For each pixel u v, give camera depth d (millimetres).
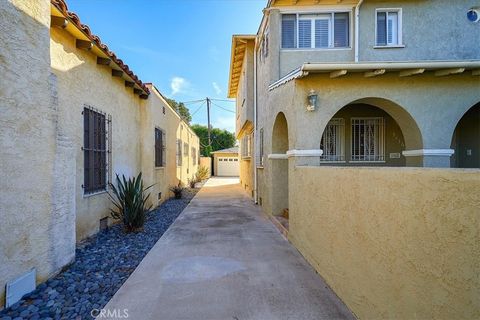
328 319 3082
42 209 3711
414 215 2150
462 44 8859
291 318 3100
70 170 4422
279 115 7777
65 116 5121
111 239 6125
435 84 6555
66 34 5137
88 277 4113
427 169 2084
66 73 5156
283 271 4406
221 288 3803
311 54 8836
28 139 3445
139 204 6812
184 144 17594
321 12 8852
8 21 3150
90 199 6062
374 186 2736
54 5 4195
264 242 5996
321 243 4211
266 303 3412
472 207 1659
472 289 1652
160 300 3467
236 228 7262
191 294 3629
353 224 3184
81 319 3045
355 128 9055
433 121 6555
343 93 6305
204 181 24188
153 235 6512
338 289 3576
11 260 3184
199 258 4969
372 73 6109
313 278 4148
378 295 2658
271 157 8102
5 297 3105
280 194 8102
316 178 4449
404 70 6195
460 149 8562
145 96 9398
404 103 6508
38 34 3639
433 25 8844
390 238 2469
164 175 11820
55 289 3662
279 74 8734
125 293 3639
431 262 1971
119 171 7668
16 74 3256
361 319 2979
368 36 8883
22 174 3346
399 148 8922
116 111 7461
